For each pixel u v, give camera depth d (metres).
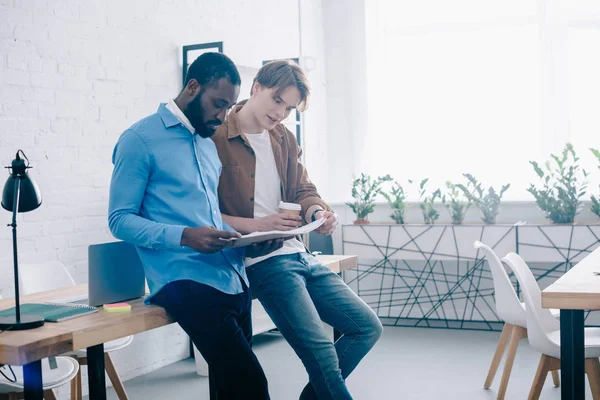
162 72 4.21
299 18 5.65
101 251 2.04
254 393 1.95
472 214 5.32
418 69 5.88
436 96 5.84
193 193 1.98
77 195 3.64
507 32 5.59
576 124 5.41
